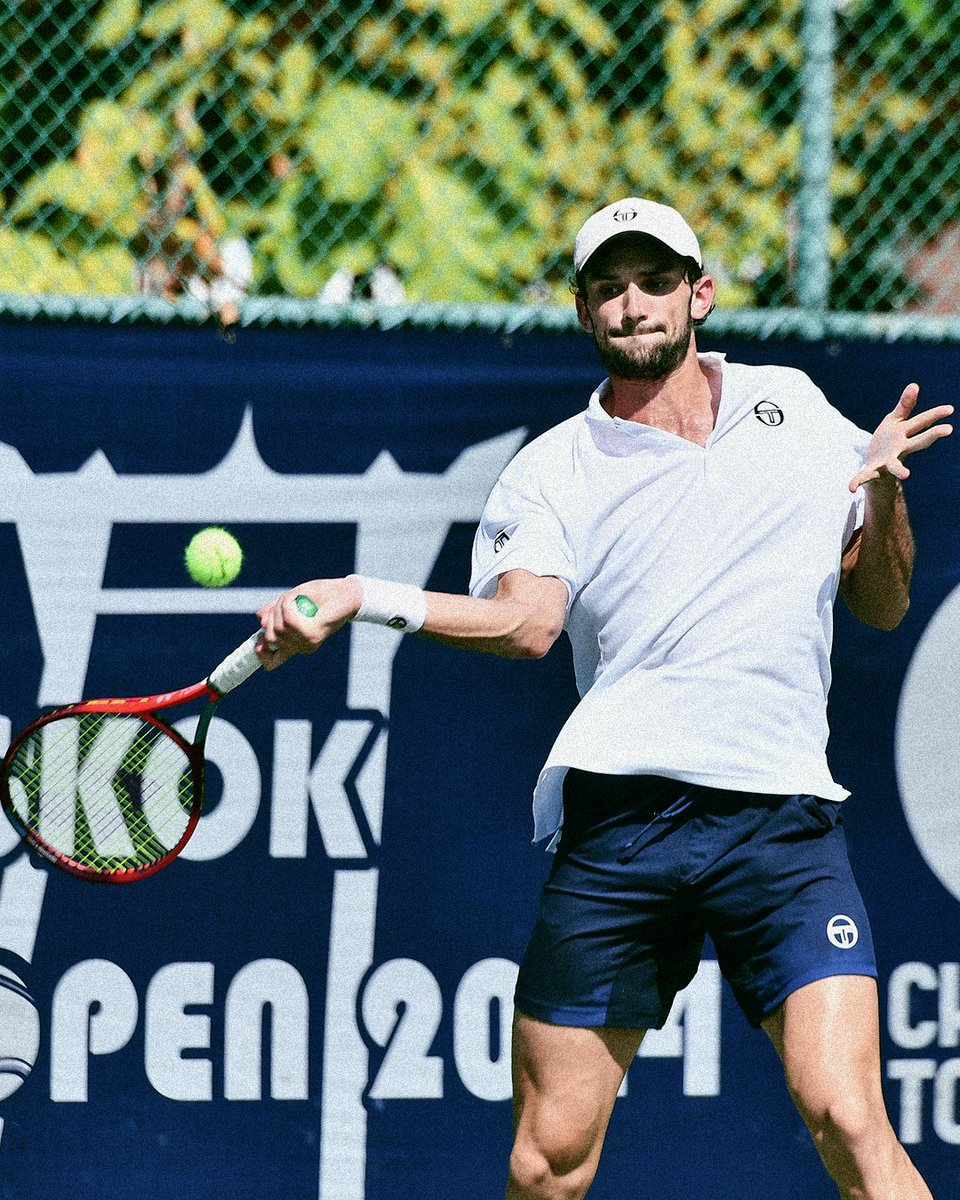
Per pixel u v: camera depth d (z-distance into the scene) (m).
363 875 12.89
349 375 12.91
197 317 12.84
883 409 13.31
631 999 10.48
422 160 15.33
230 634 12.87
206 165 15.23
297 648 9.62
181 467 12.83
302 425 12.89
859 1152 9.54
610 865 10.35
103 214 14.88
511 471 10.78
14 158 14.91
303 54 15.20
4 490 12.72
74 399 12.75
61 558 12.76
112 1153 12.73
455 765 12.96
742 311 13.32
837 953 9.99
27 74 14.62
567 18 15.30
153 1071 12.76
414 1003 12.91
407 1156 12.89
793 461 10.41
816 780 10.29
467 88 15.32
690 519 10.30
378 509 12.96
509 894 12.98
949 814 13.22
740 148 15.33
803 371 13.27
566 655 13.05
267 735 12.81
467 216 15.34
